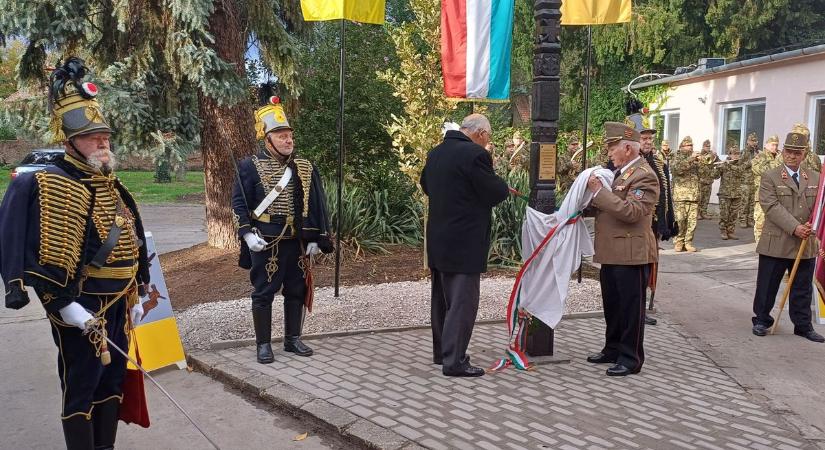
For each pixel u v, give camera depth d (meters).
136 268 3.57
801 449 3.93
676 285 8.62
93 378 3.39
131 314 3.71
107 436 3.60
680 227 11.18
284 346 5.64
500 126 20.69
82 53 9.33
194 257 9.30
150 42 9.02
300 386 4.82
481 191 4.84
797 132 6.52
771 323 6.59
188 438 4.24
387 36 10.81
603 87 22.72
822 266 6.35
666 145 12.63
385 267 8.59
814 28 22.31
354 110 10.57
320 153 10.62
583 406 4.53
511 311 5.35
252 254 5.36
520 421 4.25
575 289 7.70
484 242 4.98
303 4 6.91
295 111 10.63
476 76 7.02
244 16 9.77
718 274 9.30
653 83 17.69
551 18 5.16
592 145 15.45
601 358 5.49
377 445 3.89
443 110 8.64
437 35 8.34
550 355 5.52
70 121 3.21
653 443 3.97
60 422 4.55
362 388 4.79
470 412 4.38
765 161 10.58
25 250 3.06
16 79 9.45
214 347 5.72
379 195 10.19
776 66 13.85
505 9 7.03
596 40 21.27
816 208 6.31
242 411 4.63
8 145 35.19
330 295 7.20
